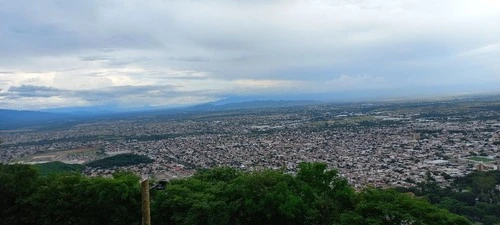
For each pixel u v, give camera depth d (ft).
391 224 68.69
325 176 83.97
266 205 75.15
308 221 74.64
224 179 95.20
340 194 78.28
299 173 85.40
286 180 81.35
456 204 132.98
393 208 69.05
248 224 76.69
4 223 81.20
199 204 73.82
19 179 84.28
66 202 80.33
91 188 80.64
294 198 74.69
